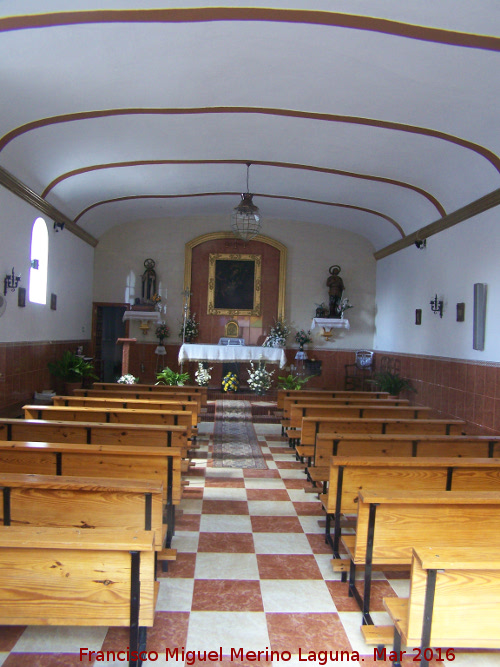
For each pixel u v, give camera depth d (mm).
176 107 7465
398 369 12789
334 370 14789
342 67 6230
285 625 3090
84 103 7176
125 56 5996
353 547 3451
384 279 14172
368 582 3096
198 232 14664
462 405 9266
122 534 2303
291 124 8172
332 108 7418
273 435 8797
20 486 2955
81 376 11219
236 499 5398
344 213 13328
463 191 9055
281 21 5305
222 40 5715
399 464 3723
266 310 14688
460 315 9336
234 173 10906
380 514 3025
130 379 10242
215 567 3820
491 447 4781
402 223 12078
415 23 5113
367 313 14852
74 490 2979
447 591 2230
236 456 7176
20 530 2311
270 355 11328
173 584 3541
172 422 5746
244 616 3174
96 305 14391
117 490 2961
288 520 4832
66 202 10961
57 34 5473
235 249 14664
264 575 3719
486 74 5902
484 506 3039
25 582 2262
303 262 14797
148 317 13758
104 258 14469
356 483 3803
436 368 10484
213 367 14375
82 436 4750
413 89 6574
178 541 4273
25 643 2822
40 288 10281
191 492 5578
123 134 8500
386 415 6723
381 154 9047
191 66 6289
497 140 7254
